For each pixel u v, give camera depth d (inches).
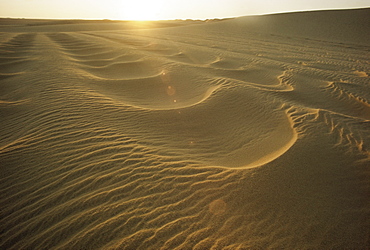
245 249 86.6
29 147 148.3
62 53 494.0
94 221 96.0
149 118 206.5
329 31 1286.9
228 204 107.0
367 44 1022.4
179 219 98.0
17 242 89.0
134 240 88.0
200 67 428.8
